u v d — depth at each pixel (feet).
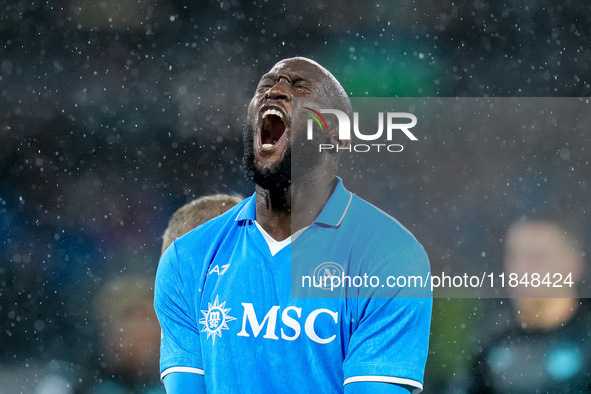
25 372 91.76
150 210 107.45
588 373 66.74
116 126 112.57
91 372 87.40
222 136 111.75
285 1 113.50
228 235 32.30
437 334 67.31
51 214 107.55
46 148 111.55
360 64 111.65
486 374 66.95
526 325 67.10
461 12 111.55
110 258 103.55
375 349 30.17
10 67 114.93
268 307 30.40
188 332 32.32
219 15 114.83
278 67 31.68
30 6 115.55
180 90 113.39
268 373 30.09
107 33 115.75
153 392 76.38
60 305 97.55
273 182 30.96
